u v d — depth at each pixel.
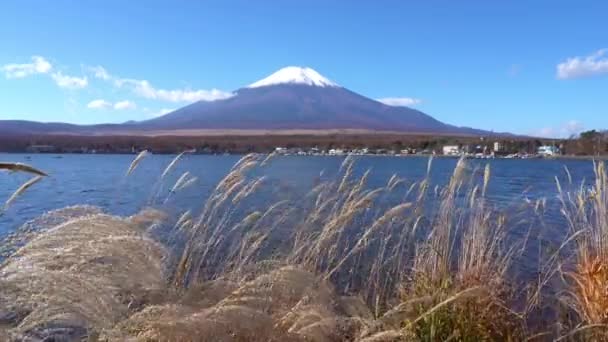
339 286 6.24
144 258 3.90
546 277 6.34
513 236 7.86
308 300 4.43
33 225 4.03
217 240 6.46
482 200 6.32
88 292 3.26
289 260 5.97
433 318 4.55
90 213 4.07
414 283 5.73
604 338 4.84
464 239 6.03
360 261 6.79
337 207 6.86
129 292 4.15
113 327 3.43
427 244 6.09
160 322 3.41
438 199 7.12
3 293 3.11
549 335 5.32
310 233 6.64
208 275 5.88
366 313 4.87
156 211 4.74
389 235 6.96
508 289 6.01
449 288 5.18
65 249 3.36
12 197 3.70
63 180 26.42
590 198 6.06
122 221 3.89
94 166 47.78
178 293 4.68
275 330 3.93
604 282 5.27
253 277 5.61
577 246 6.47
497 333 5.00
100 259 3.68
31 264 3.22
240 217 7.14
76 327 3.69
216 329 3.63
